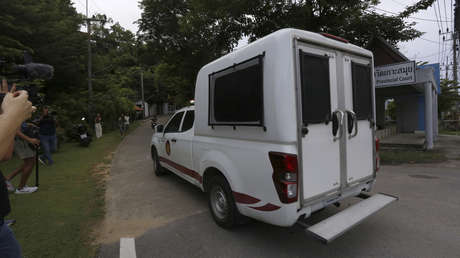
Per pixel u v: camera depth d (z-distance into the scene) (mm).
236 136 2992
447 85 22016
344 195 3000
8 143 1104
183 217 3738
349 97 3051
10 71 1523
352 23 10203
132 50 30531
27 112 1213
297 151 2449
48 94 15039
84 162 7719
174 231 3303
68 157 8516
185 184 5457
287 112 2395
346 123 2979
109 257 2707
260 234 3182
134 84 40875
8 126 1095
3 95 1301
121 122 15812
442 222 3428
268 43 2541
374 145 3412
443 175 6031
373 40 11242
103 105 18328
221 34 10789
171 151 4996
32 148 4711
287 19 9047
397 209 3904
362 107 3234
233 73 3014
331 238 2221
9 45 10016
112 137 14789
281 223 2439
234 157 2975
